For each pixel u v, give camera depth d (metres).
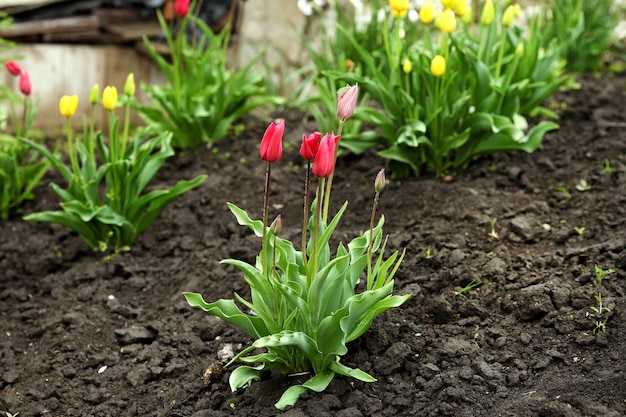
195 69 2.78
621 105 2.80
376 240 1.74
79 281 2.24
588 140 2.54
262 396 1.71
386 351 1.77
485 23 2.27
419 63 2.32
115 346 1.98
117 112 3.34
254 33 3.46
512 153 2.46
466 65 2.38
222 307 1.70
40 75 3.22
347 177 2.49
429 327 1.85
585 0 3.36
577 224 2.13
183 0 2.56
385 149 2.54
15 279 2.31
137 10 3.39
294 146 2.70
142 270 2.25
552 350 1.74
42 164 2.63
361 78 2.35
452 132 2.35
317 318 1.65
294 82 3.42
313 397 1.67
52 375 1.90
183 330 1.97
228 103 2.78
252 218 2.37
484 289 1.92
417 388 1.70
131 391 1.82
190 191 2.54
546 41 3.26
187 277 2.19
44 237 2.44
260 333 1.72
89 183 2.28
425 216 2.23
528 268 1.96
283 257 1.71
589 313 1.80
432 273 2.00
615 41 3.46
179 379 1.83
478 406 1.63
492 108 2.33
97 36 3.30
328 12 3.40
